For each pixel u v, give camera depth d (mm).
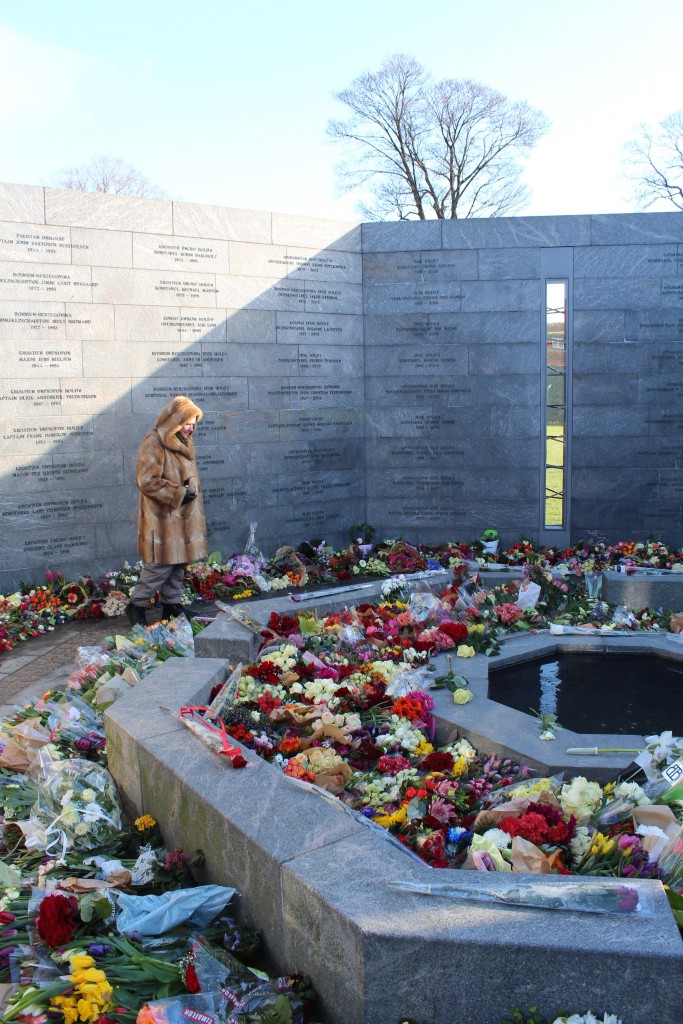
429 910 2773
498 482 12078
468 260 11820
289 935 3090
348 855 3152
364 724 5070
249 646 6320
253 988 2934
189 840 3891
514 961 2598
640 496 11922
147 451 8312
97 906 3395
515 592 7617
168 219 10445
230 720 4930
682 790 3820
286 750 4621
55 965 3234
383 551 11688
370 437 12352
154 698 5031
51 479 9867
